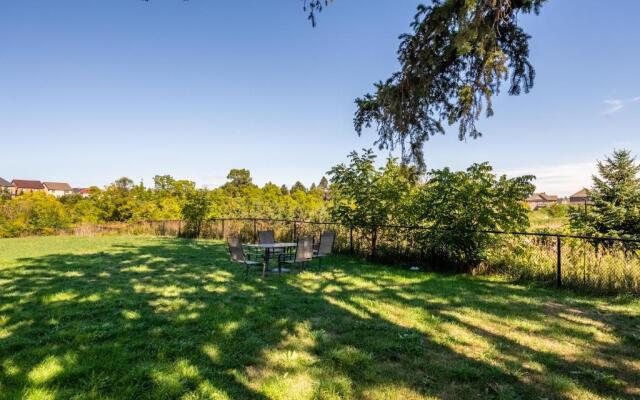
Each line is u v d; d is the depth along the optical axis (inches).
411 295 271.0
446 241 371.2
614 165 547.2
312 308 233.8
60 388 128.4
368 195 463.8
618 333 191.9
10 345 163.9
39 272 363.3
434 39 240.5
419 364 151.7
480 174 367.2
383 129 296.5
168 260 451.2
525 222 356.5
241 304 241.8
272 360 154.3
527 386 135.0
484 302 252.1
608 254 307.9
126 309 227.6
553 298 265.6
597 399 126.2
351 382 135.4
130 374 137.1
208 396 123.7
